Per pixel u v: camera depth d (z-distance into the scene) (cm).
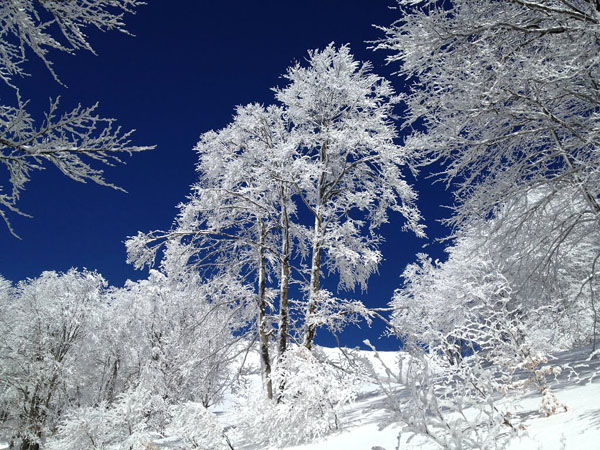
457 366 413
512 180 698
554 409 416
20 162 380
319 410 821
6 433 1783
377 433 603
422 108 678
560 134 689
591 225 710
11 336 2008
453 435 209
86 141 390
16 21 370
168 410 1145
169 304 1841
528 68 532
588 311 857
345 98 1301
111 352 2212
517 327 477
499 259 738
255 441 938
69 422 870
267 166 1152
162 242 1199
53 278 2252
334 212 1198
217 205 1259
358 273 1253
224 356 1248
